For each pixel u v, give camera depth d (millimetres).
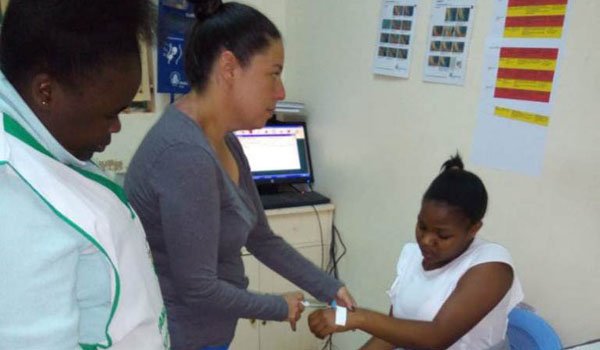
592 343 987
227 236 1171
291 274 1449
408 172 1822
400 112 1834
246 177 1329
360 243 2168
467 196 1121
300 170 2471
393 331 1137
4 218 516
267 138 2420
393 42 1831
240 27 1065
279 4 2609
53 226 552
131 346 701
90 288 623
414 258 1334
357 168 2131
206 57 1085
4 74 568
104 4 561
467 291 1103
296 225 2287
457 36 1556
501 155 1439
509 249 1443
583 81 1207
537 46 1311
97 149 659
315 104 2424
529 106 1343
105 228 613
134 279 684
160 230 1094
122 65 590
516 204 1409
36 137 572
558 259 1302
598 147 1184
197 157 1009
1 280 511
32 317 525
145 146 1058
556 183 1290
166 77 2277
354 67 2082
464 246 1178
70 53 548
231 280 1252
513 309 1281
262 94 1125
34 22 538
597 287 1209
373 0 1921
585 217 1225
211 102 1115
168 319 1168
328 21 2242
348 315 1178
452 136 1608
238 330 2289
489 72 1453
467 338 1162
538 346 1213
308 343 2443
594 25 1174
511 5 1370
